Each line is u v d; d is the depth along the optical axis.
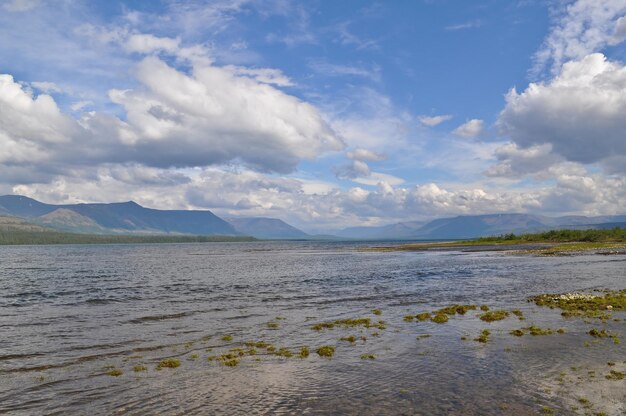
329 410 14.59
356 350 22.47
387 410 14.48
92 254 179.75
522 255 104.06
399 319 31.09
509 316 30.75
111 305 39.12
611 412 14.00
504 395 15.56
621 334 24.55
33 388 17.20
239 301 41.09
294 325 29.48
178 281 61.38
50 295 46.56
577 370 18.20
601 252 103.94
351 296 43.84
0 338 26.06
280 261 112.75
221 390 16.72
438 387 16.58
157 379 18.12
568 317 29.69
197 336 26.30
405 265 86.06
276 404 15.22
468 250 141.50
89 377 18.52
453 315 31.97
